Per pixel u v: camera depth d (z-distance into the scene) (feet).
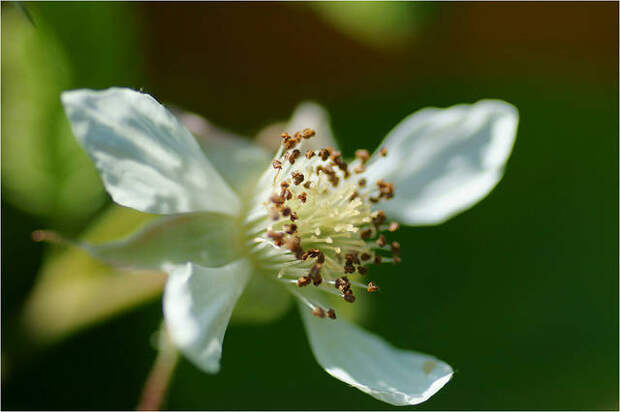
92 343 0.50
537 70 0.55
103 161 0.42
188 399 0.51
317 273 0.44
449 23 0.53
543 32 0.55
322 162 0.46
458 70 0.55
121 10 0.46
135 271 0.44
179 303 0.40
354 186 0.46
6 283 0.48
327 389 0.52
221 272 0.44
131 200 0.42
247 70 0.53
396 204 0.47
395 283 0.53
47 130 0.46
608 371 0.52
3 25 0.45
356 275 0.46
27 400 0.48
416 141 0.48
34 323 0.46
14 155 0.46
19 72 0.45
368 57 0.54
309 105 0.48
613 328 0.53
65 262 0.46
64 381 0.49
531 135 0.55
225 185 0.45
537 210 0.54
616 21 0.54
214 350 0.41
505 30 0.54
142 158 0.42
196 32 0.52
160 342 0.45
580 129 0.55
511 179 0.55
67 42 0.46
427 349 0.52
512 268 0.54
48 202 0.46
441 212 0.47
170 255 0.44
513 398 0.52
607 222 0.54
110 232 0.45
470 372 0.52
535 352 0.52
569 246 0.54
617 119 0.55
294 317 0.53
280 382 0.52
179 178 0.43
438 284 0.53
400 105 0.54
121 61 0.46
